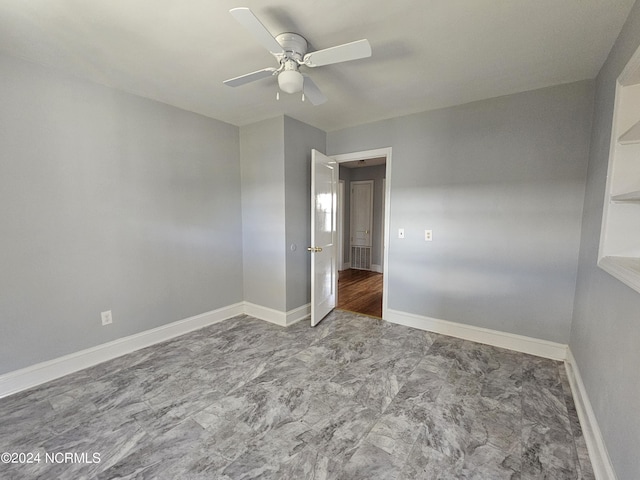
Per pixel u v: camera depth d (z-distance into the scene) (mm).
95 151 2381
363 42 1457
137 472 1443
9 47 1860
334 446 1603
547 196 2455
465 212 2838
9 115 1969
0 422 1773
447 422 1780
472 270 2846
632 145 1645
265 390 2100
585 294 2076
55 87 2150
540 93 2428
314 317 3246
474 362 2475
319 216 3336
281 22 1606
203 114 3096
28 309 2105
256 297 3561
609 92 1835
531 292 2576
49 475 1425
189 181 3045
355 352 2664
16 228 2033
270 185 3279
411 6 1479
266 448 1590
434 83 2354
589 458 1519
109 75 2246
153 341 2834
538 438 1651
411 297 3238
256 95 2604
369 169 6449
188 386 2146
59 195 2213
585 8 1479
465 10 1505
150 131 2709
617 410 1314
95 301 2439
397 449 1581
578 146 2311
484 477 1415
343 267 6668
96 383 2180
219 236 3365
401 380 2221
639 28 1364
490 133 2662
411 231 3174
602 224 1766
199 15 1553
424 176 3043
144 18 1576
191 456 1537
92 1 1435
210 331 3141
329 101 2734
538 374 2281
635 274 1174
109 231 2494
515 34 1708
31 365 2137
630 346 1238
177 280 3002
